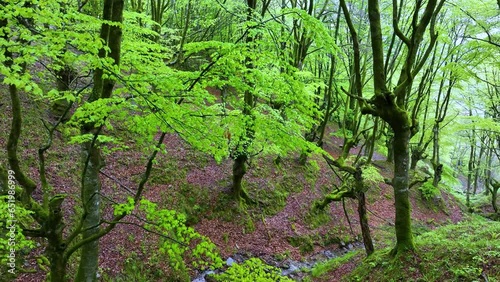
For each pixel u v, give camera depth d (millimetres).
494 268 6242
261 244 12258
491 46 12031
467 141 25344
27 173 9148
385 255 8570
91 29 6273
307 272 11141
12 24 3973
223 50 4961
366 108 8320
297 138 5684
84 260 6090
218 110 7289
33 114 10977
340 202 16859
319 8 17188
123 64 7418
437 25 14133
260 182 15156
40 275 7145
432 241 8445
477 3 13102
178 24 19953
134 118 4805
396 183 8281
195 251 4824
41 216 4484
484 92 20016
